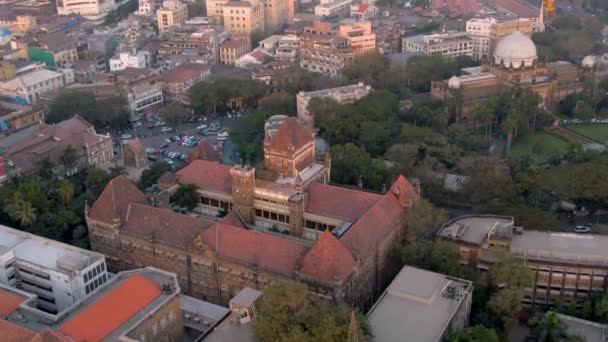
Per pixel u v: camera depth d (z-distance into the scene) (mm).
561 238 184750
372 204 188125
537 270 175375
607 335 150625
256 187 197875
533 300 178750
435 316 148000
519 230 187625
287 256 164375
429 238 190250
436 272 169125
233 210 197750
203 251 171750
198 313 161875
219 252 170375
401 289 155375
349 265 159875
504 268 163250
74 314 148250
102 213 189500
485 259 178125
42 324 145375
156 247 180625
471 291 159500
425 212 191125
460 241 180750
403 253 177125
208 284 175875
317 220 191625
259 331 134250
